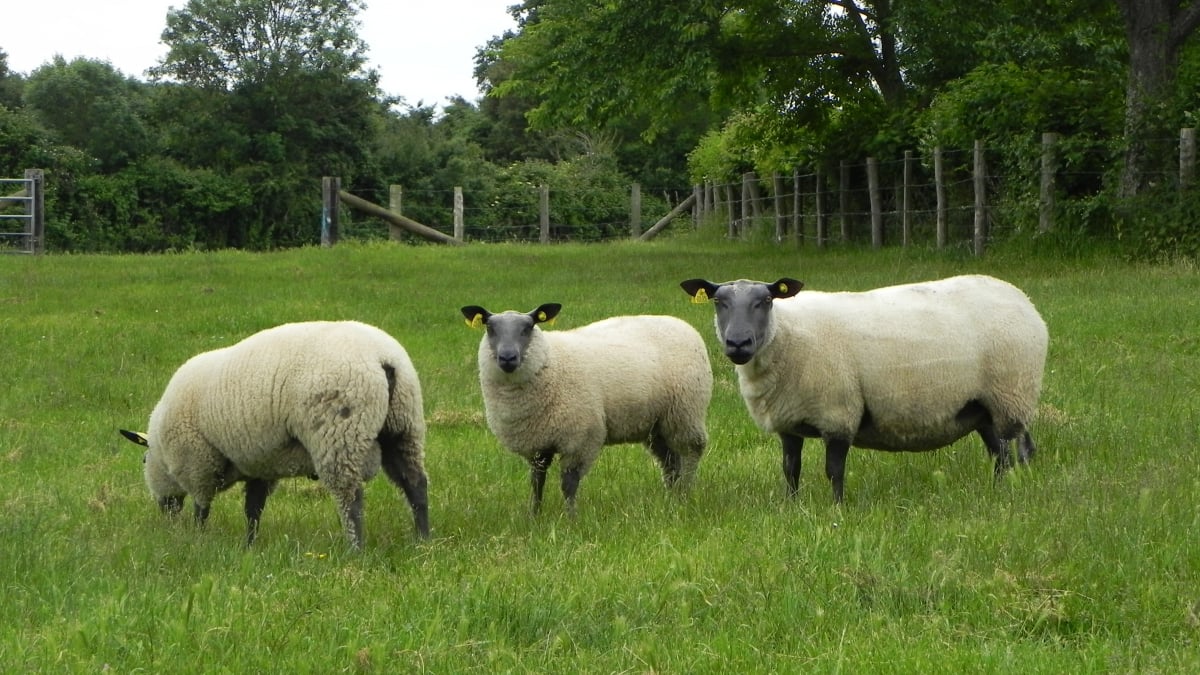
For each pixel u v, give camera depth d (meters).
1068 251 21.36
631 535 7.60
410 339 16.19
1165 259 19.61
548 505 9.02
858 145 28.89
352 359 7.69
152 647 5.56
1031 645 5.49
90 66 49.03
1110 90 23.47
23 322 17.59
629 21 26.34
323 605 6.39
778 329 8.41
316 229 47.84
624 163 55.38
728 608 6.08
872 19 29.33
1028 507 7.47
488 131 62.47
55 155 41.69
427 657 5.52
